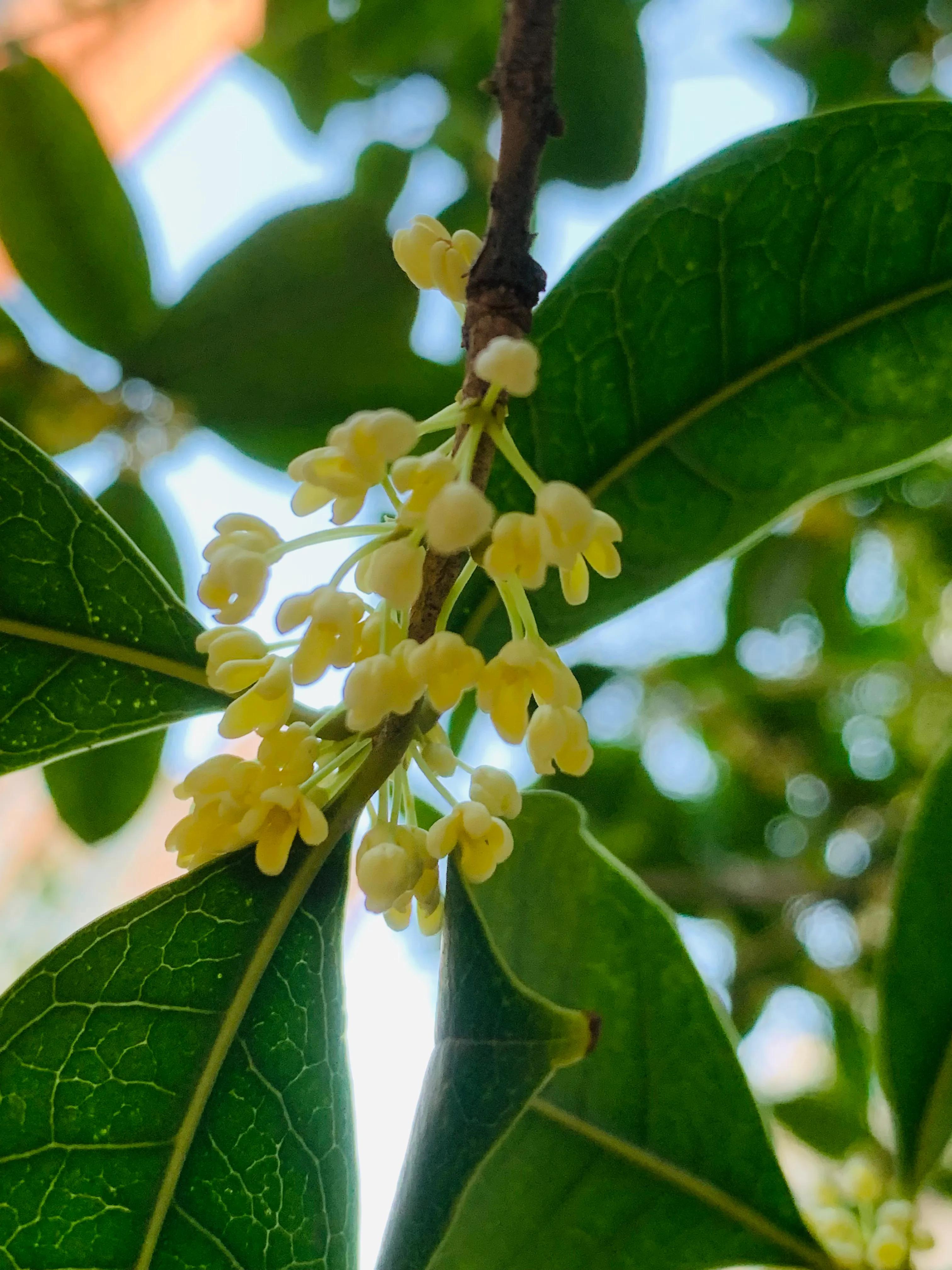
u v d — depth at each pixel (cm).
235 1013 18
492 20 37
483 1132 16
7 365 28
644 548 20
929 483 44
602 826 42
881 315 19
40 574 19
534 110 17
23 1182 17
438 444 26
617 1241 20
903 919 21
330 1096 18
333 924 18
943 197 19
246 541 17
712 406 19
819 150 19
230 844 17
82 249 28
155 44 52
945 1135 21
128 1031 18
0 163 27
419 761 17
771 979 42
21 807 62
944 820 21
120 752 29
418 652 16
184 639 19
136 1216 17
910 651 47
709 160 19
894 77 40
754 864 44
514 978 16
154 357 28
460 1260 20
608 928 21
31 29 40
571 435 19
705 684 47
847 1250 24
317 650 16
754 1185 21
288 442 27
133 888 61
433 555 17
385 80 38
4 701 19
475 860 16
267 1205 17
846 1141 34
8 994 17
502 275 17
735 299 19
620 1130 21
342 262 27
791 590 45
